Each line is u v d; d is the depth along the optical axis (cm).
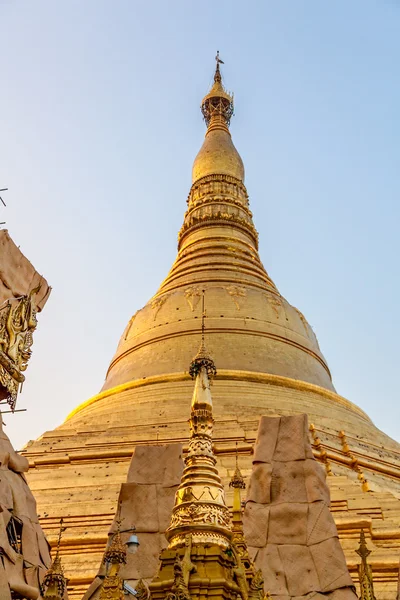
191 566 1397
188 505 1506
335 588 2061
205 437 1639
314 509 2298
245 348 4497
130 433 3603
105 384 4834
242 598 1434
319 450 3494
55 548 2677
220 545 1461
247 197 6431
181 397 3997
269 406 3928
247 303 4872
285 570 2133
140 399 4106
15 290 2420
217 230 5853
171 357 4462
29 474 3356
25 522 2148
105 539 2661
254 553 2197
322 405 4200
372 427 4284
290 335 4834
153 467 2620
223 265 5391
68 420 4456
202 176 6419
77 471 3297
